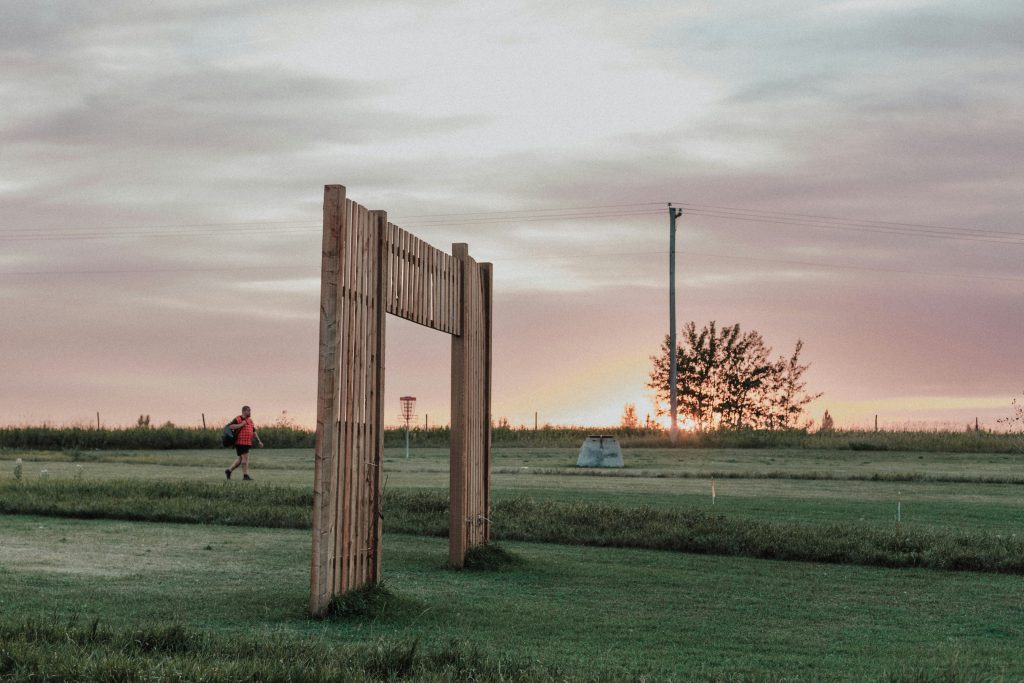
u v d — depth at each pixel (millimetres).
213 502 18688
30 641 7391
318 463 9477
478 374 13953
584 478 29141
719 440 51938
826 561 14414
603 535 15938
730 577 12914
